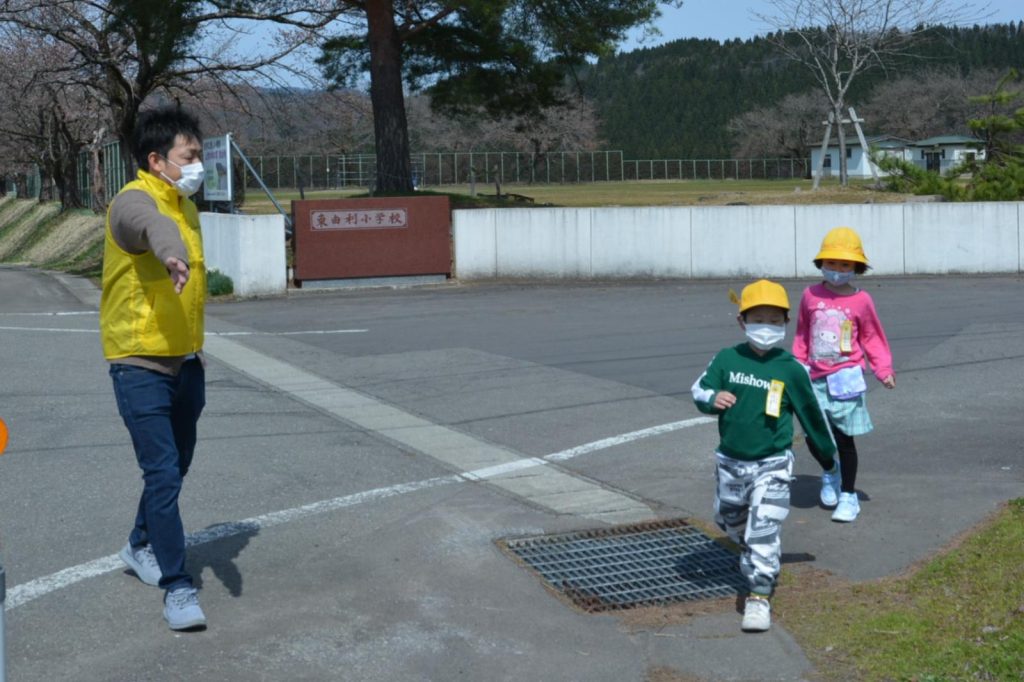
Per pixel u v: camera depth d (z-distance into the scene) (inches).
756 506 203.5
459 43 1044.5
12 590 218.8
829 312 261.4
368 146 2723.9
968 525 253.4
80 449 334.3
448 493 290.5
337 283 824.3
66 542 248.8
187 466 217.2
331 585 224.2
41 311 739.4
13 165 2329.0
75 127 1995.6
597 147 3873.0
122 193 194.9
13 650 191.8
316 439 351.3
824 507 273.6
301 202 815.1
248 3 974.4
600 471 313.7
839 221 882.1
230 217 816.9
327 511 273.3
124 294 195.5
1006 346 514.9
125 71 1183.6
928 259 892.0
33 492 288.8
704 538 253.9
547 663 190.4
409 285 841.5
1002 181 1016.2
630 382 439.8
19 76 1365.7
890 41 1402.6
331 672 185.8
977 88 3203.7
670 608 214.4
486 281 860.6
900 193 1110.4
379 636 200.5
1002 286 794.8
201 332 207.2
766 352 207.9
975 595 205.0
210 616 207.8
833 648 191.6
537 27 986.7
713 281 861.8
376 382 449.1
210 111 1444.4
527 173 3329.2
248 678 182.7
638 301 721.0
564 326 603.2
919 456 320.8
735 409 205.9
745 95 4495.6
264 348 543.5
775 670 185.6
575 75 1048.8
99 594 217.0
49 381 444.1
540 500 284.4
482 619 208.5
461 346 535.8
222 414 386.9
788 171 3587.6
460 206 1085.1
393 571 232.1
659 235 873.5
